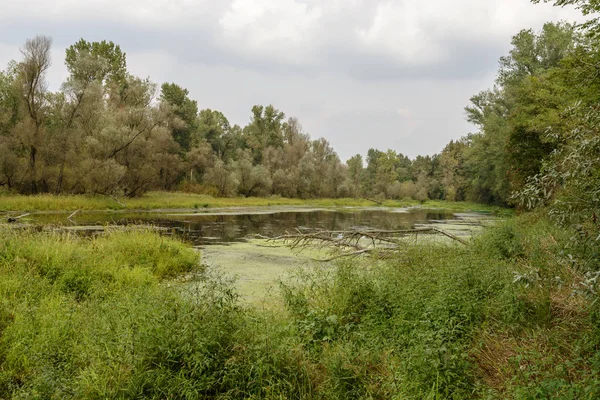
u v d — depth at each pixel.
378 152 109.50
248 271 11.45
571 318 4.90
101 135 35.88
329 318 5.75
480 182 53.62
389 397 4.14
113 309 5.63
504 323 5.15
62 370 4.38
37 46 32.81
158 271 10.68
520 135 24.02
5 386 4.54
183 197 45.28
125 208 34.28
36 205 29.48
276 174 64.44
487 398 3.60
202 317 4.64
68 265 8.84
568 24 32.16
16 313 6.00
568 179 4.38
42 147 33.19
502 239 10.12
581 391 3.33
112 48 53.53
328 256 14.01
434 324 4.97
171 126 51.75
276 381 4.23
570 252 4.67
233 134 68.31
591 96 9.84
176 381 3.98
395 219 32.41
